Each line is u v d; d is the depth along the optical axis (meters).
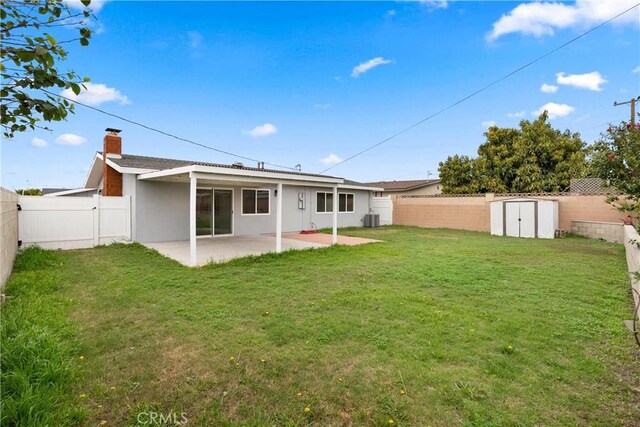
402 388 2.62
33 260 7.07
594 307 4.53
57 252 8.59
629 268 6.46
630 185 3.37
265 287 5.53
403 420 2.26
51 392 2.38
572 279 6.09
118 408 2.35
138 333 3.62
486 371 2.85
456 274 6.46
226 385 2.66
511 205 13.86
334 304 4.64
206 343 3.40
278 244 8.76
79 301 4.68
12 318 3.53
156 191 10.91
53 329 3.52
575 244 10.99
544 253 9.08
